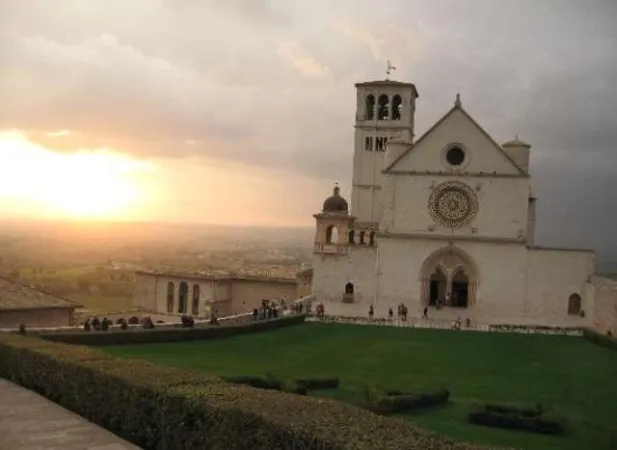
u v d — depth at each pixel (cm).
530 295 8506
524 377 4841
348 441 1706
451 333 6969
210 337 6222
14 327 5806
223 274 10644
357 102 10881
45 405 2998
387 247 8919
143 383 2491
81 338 5328
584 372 5100
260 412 1972
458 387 4341
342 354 5669
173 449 2302
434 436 1791
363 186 10775
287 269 13325
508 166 8669
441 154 8831
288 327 7125
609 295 6781
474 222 8712
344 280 9106
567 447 2959
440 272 8856
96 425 2698
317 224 9350
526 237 8594
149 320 6147
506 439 3039
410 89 10738
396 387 4128
